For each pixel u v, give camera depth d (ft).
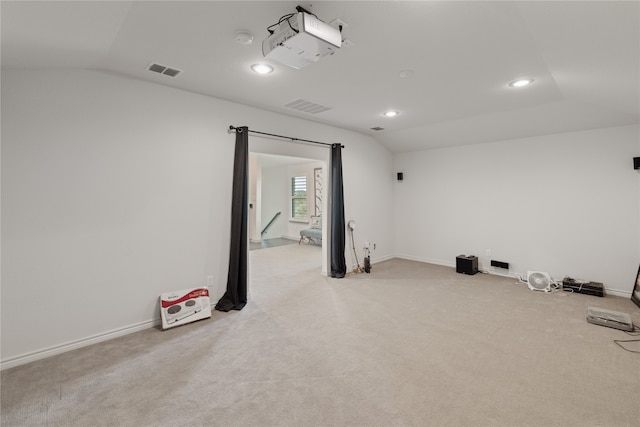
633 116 11.90
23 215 7.88
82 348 8.69
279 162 30.55
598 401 6.32
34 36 6.19
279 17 6.15
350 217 17.57
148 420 5.89
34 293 8.07
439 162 18.78
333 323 10.34
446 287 14.37
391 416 5.96
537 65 8.54
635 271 12.64
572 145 13.99
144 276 9.98
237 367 7.70
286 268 18.47
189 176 10.93
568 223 14.20
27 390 6.78
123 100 9.41
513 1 5.50
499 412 6.04
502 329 9.77
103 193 9.11
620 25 5.41
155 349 8.62
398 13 6.01
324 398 6.51
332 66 8.66
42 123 8.09
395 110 13.20
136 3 5.57
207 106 11.32
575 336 9.23
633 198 12.60
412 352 8.39
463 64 8.49
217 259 11.76
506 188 16.08
